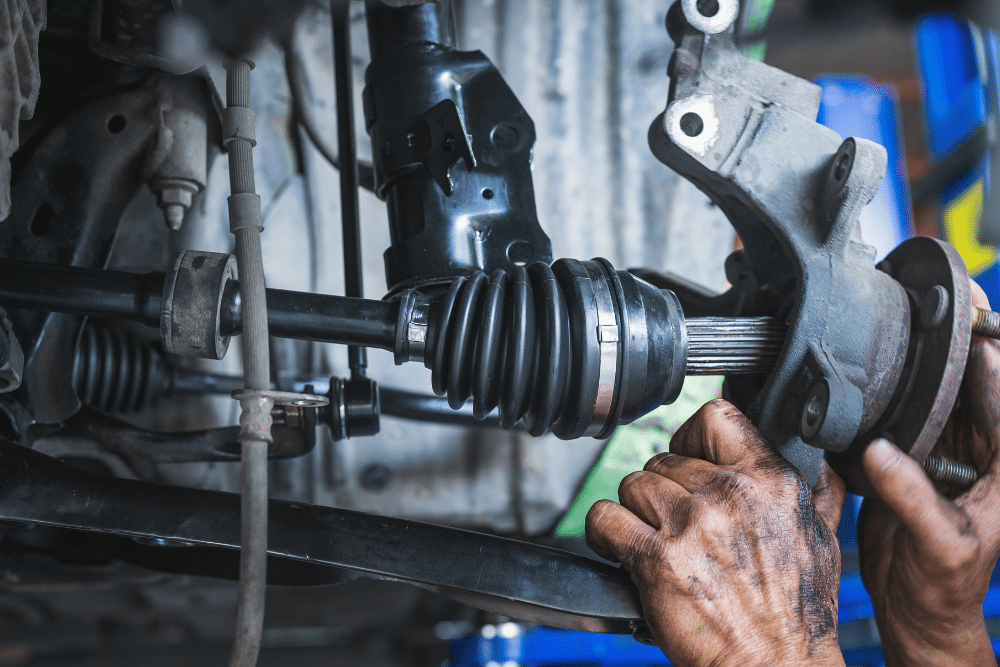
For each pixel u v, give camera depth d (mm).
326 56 1041
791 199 624
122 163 742
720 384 1104
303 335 608
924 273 643
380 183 721
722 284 1152
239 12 460
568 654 1293
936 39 1417
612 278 607
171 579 1084
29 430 705
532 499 1081
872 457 591
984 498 635
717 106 633
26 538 857
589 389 575
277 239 1046
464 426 986
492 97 716
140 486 629
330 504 1051
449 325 586
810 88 652
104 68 787
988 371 649
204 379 939
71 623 1648
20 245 708
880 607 764
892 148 1347
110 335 841
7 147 556
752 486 589
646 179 1137
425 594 1434
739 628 558
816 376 595
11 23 530
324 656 2102
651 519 623
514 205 694
